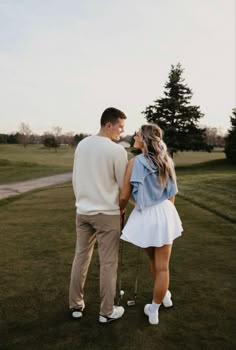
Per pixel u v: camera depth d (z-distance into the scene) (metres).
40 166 42.00
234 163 39.25
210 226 6.92
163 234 3.17
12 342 2.92
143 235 3.16
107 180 3.17
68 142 125.25
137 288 3.95
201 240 5.88
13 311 3.43
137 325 3.18
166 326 3.15
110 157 3.14
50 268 4.56
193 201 10.14
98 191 3.17
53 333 3.05
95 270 4.54
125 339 2.96
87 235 3.35
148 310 3.24
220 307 3.48
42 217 7.95
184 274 4.34
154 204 3.23
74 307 3.31
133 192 3.20
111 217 3.21
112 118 3.22
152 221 3.19
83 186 3.24
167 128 41.91
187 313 3.37
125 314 3.38
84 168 3.22
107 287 3.18
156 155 3.19
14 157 60.44
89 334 3.04
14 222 7.39
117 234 3.24
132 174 3.13
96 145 3.18
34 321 3.25
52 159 58.06
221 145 101.88
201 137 42.97
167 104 42.34
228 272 4.40
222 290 3.87
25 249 5.38
